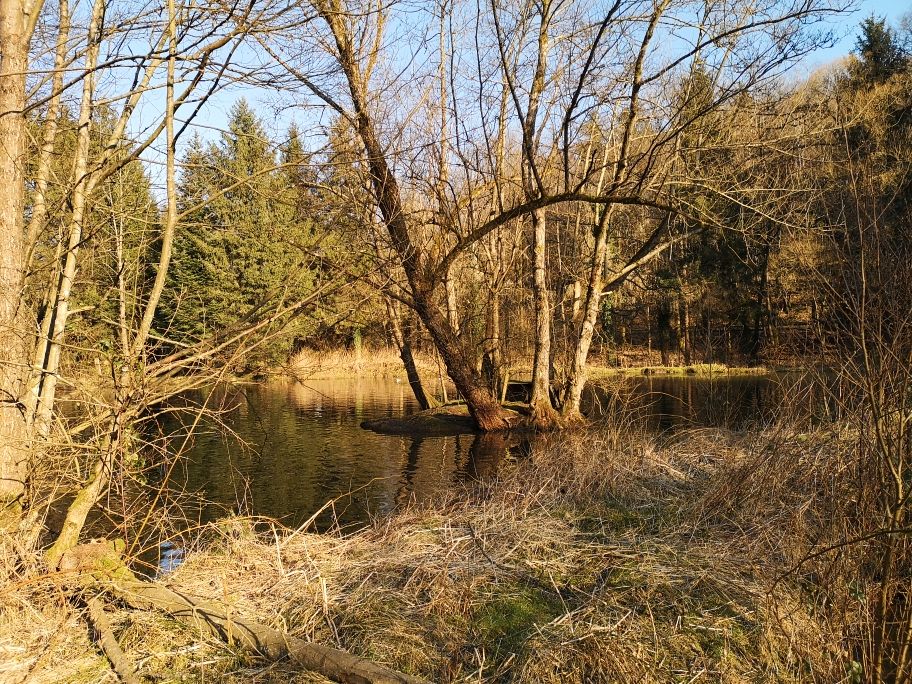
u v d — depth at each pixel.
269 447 13.19
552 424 15.83
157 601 4.56
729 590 4.61
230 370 6.14
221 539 6.02
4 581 4.54
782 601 4.35
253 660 3.98
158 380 5.30
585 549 5.52
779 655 3.99
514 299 19.61
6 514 4.89
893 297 3.47
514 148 15.08
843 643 3.95
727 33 8.66
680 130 9.49
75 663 3.98
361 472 10.91
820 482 5.66
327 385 26.95
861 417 3.78
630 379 26.19
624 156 13.19
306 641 3.99
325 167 7.17
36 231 5.73
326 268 7.13
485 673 3.83
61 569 4.79
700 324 32.34
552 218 22.06
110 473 5.09
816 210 11.09
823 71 21.25
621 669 3.70
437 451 12.89
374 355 30.19
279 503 8.91
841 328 3.88
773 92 13.20
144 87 5.70
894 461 3.57
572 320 18.16
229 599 4.68
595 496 7.16
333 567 5.26
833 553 4.34
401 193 10.93
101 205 6.00
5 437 4.98
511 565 5.18
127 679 3.70
